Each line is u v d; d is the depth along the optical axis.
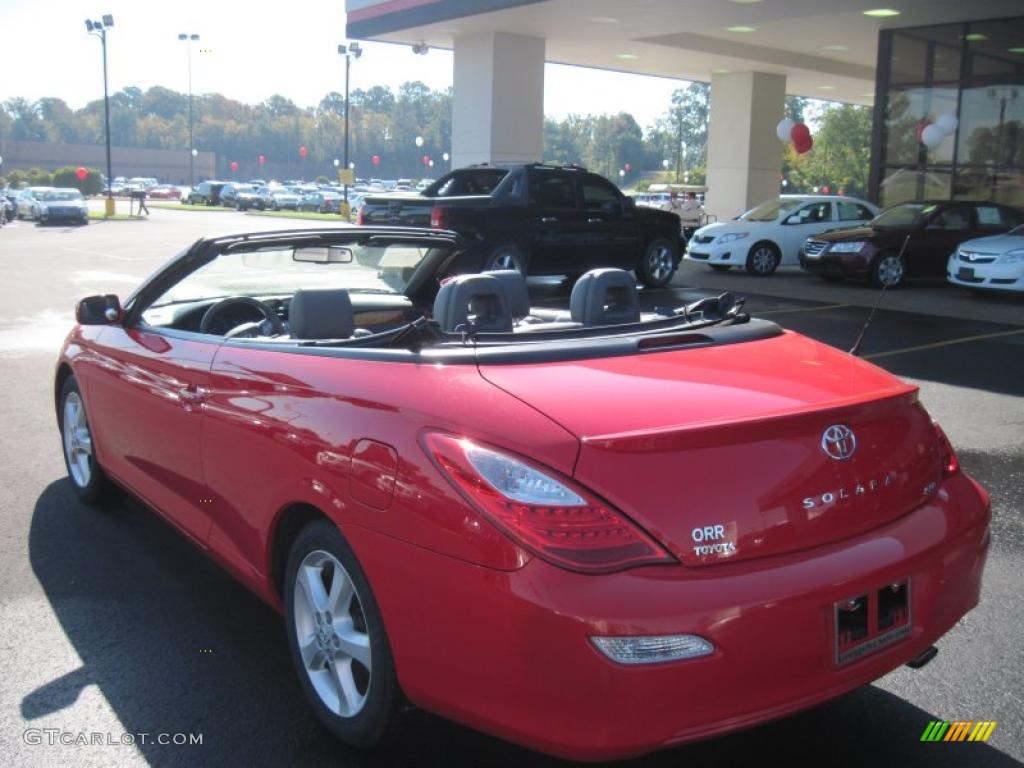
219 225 37.62
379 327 4.74
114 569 4.39
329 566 3.02
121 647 3.66
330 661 2.99
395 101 168.12
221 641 3.72
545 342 3.02
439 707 2.54
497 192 13.95
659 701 2.26
